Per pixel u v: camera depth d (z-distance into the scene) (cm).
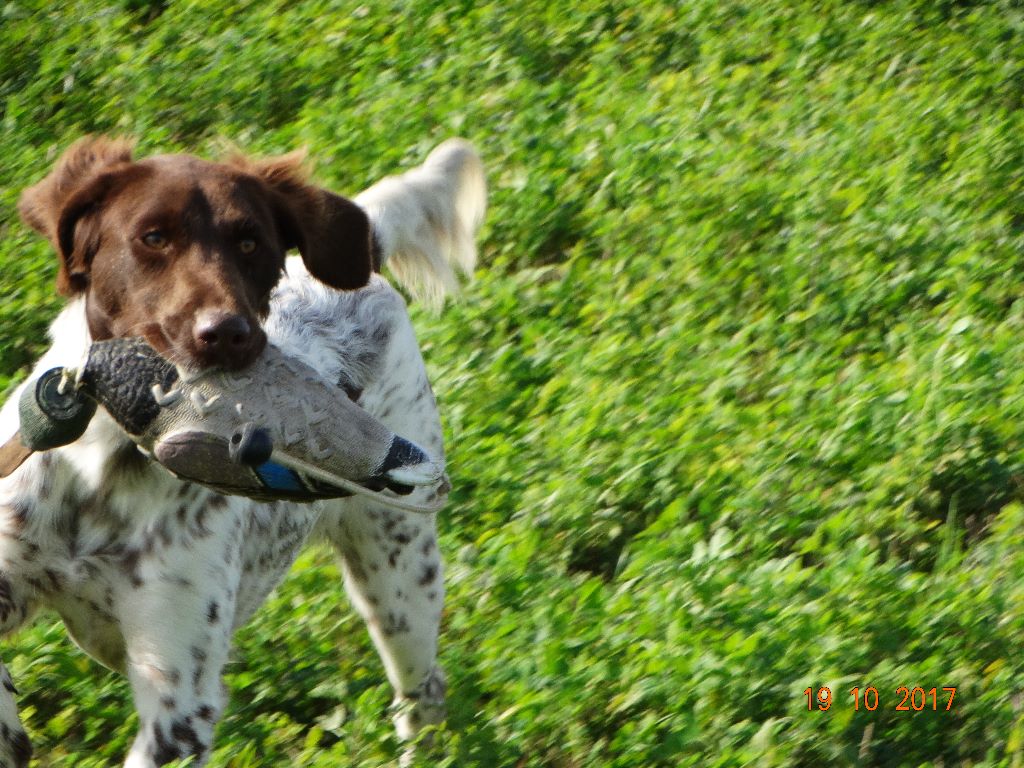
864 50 1709
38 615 791
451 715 944
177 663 748
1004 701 891
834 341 1252
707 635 914
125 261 685
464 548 1053
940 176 1485
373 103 1634
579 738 885
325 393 669
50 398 693
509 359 1234
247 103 1716
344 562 966
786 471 1094
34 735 902
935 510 1100
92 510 741
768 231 1422
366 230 775
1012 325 1263
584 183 1488
